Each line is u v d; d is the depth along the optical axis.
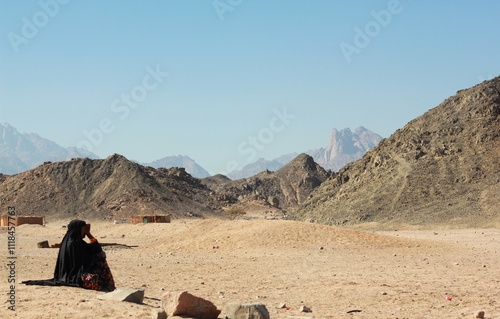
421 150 168.25
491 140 158.50
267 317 13.64
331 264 34.09
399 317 16.38
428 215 136.62
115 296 15.58
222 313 15.97
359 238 48.19
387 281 25.31
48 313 13.51
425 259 37.59
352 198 169.12
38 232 109.12
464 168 152.88
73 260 17.62
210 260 37.50
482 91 174.50
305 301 19.53
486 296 20.59
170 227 94.19
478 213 128.88
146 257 40.50
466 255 41.28
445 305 18.64
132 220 146.88
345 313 16.95
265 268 31.77
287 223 52.28
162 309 13.70
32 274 25.53
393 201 152.00
